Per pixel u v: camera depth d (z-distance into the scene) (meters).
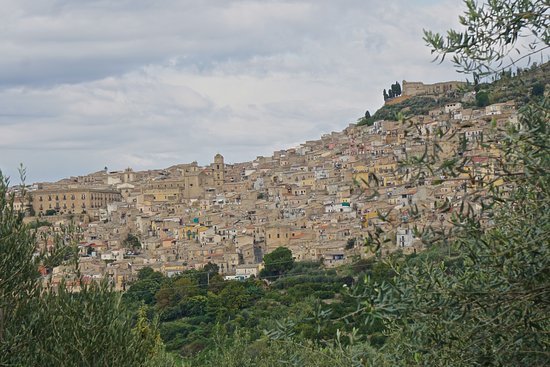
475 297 9.27
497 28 9.59
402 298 9.67
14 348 18.92
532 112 9.31
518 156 9.05
